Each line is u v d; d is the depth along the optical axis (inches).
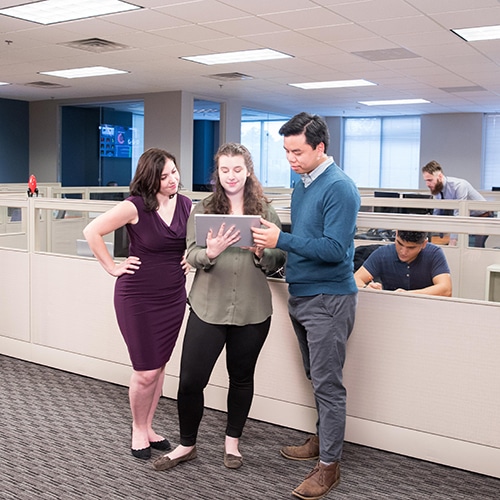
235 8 196.7
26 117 495.2
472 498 80.5
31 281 132.5
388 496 80.8
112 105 457.1
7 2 197.5
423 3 185.9
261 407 104.9
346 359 95.7
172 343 90.1
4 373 127.6
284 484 83.9
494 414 85.2
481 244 86.4
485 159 479.8
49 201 126.6
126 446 94.7
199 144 451.5
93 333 124.0
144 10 203.3
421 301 89.0
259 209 84.0
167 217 87.5
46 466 87.4
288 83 355.9
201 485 83.0
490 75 311.9
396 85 350.6
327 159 81.3
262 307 84.7
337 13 199.6
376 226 92.4
